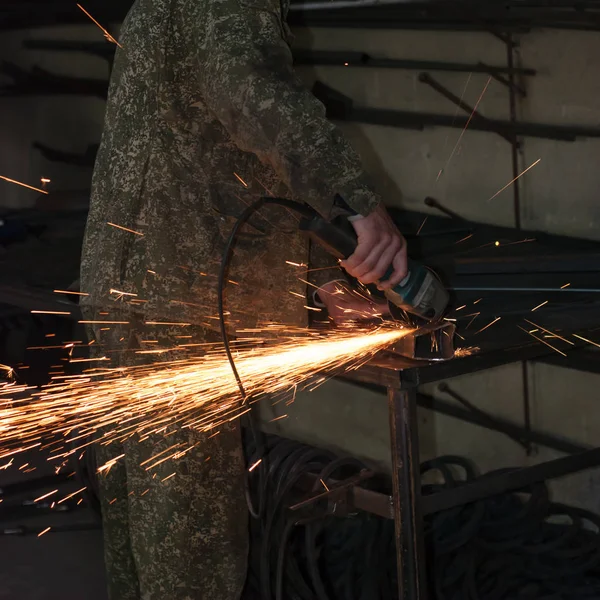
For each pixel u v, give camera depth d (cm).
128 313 191
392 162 351
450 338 181
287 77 166
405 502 187
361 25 337
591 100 283
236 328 192
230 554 203
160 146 183
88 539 309
